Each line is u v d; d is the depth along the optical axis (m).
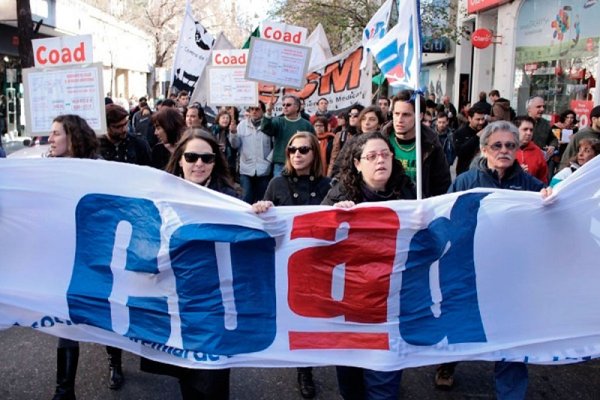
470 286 3.33
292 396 4.11
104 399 4.02
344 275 3.29
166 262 3.28
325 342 3.28
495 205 3.35
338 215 3.28
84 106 4.87
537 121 8.46
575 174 3.33
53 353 4.66
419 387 4.25
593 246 3.36
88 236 3.38
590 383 4.32
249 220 3.28
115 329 3.33
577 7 13.74
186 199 3.35
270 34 10.19
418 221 3.29
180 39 11.93
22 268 3.40
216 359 3.21
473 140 7.04
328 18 20.02
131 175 3.36
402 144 4.79
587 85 13.36
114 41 28.31
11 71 20.17
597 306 3.37
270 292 3.29
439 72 25.06
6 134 19.94
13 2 16.77
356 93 10.04
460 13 21.02
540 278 3.37
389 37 4.12
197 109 7.71
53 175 3.39
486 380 4.35
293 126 7.60
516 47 16.70
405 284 3.29
